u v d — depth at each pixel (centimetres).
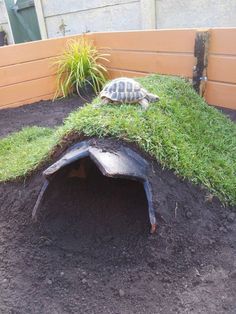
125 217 75
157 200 71
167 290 62
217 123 110
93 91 170
